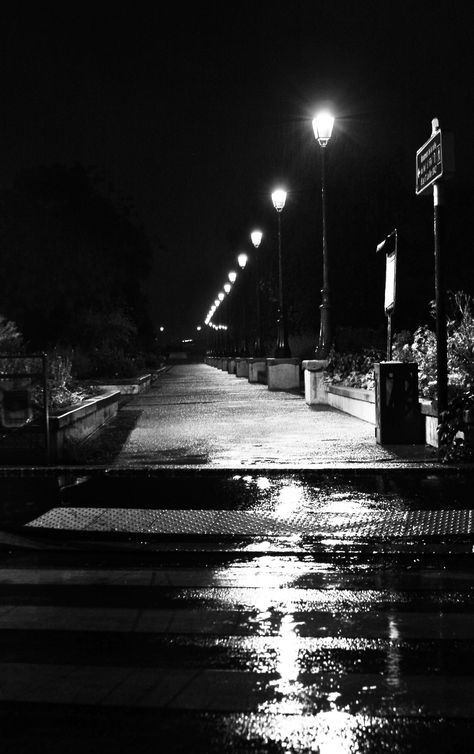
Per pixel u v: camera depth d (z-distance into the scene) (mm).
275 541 8367
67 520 9141
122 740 4000
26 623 5926
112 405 22609
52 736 4055
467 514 9023
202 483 11211
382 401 14062
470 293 38438
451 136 11852
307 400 25391
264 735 4027
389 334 15750
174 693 4574
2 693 4609
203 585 6953
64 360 21844
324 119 23828
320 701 4438
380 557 7863
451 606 6258
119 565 7688
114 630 5742
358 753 3826
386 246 15805
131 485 11164
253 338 63438
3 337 18688
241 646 5371
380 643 5398
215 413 22312
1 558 8008
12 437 12727
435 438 13461
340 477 11453
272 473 11719
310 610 6180
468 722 4141
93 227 42062
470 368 15242
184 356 159625
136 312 66750
